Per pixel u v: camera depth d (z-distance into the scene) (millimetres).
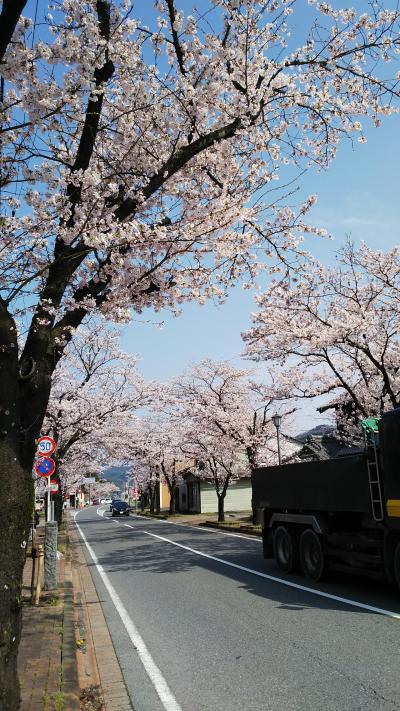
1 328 3523
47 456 14398
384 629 6473
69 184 6293
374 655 5551
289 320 15367
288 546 11484
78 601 9820
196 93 7020
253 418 25406
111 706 4695
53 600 9180
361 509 8609
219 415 25844
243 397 26938
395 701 4395
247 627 7031
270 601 8562
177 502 57125
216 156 7633
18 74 5168
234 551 16031
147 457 41406
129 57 5996
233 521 29656
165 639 6766
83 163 5203
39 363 3799
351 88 7492
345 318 14227
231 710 4402
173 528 27812
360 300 15352
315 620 7156
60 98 5488
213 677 5238
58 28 5398
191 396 27750
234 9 6703
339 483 9273
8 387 3473
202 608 8383
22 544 3340
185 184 8062
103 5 5602
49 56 5234
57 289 4172
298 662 5492
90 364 23516
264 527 12711
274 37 7227
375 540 8508
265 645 6168
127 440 31797
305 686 4828
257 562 13422
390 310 14781
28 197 6438
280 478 11641
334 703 4410
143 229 6258
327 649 5852
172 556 15578
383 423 8133
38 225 6539
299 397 17250
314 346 14438
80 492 107812
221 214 7680
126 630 7406
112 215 5566
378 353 15758
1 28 3859
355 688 4711
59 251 5086
